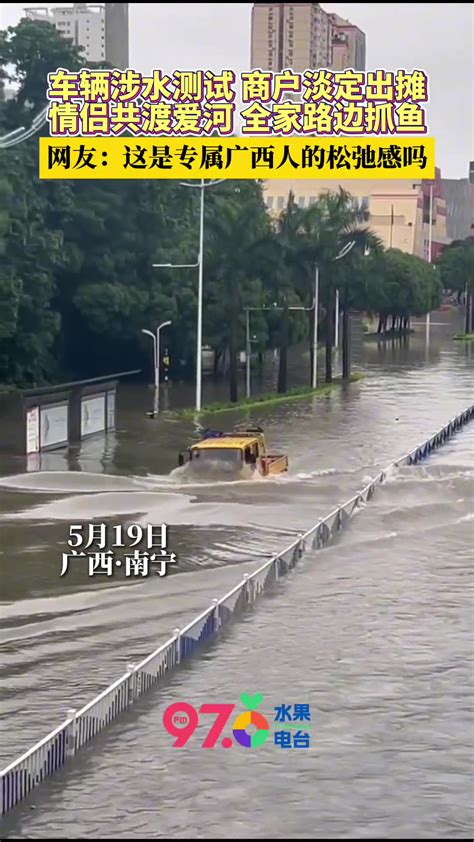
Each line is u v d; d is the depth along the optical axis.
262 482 49.66
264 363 128.00
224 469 49.91
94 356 108.94
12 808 18.56
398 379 112.88
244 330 103.75
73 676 24.95
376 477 49.66
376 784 19.61
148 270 102.81
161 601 30.92
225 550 37.00
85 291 99.81
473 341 185.00
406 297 183.25
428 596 31.73
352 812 18.55
